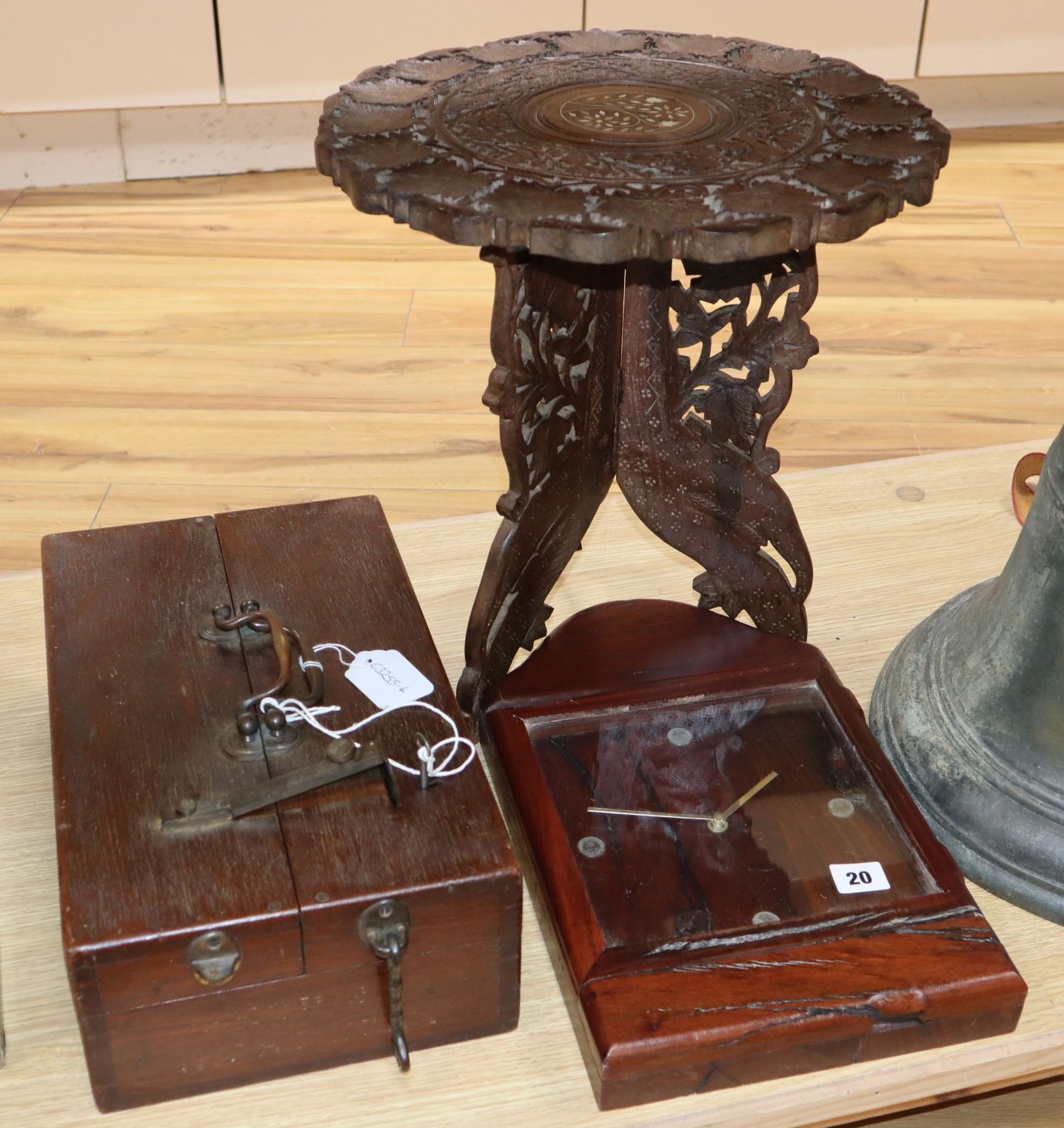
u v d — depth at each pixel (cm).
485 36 235
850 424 188
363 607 104
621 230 77
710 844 97
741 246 77
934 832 103
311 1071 89
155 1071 85
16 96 227
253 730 90
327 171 88
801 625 119
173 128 247
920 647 114
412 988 86
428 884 81
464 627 128
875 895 94
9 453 179
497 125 90
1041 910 99
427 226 79
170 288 216
